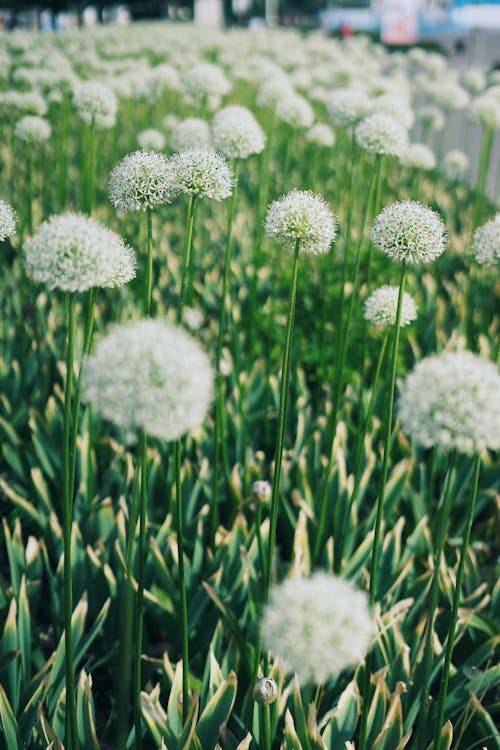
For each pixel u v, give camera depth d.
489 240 2.79
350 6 34.19
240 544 3.33
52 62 8.30
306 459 4.01
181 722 2.53
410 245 2.45
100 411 1.66
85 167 6.05
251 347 4.66
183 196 2.78
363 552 3.29
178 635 3.23
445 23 28.67
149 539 3.52
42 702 2.56
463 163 8.16
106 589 3.30
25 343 4.58
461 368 1.76
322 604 1.47
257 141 3.53
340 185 7.32
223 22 43.16
